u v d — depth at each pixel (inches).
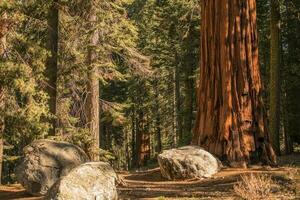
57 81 848.9
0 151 700.7
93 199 373.4
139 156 1649.9
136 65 919.0
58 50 826.8
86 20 803.4
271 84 895.7
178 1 1135.0
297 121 1038.4
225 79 629.3
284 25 1068.5
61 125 848.9
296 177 489.4
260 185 408.8
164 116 1838.1
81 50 845.8
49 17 762.2
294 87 1038.4
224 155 610.9
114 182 393.4
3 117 691.4
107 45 842.8
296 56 1042.7
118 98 1748.3
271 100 893.2
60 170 483.2
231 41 636.7
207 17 665.6
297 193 402.0
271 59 895.1
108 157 862.5
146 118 1692.9
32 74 689.6
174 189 493.7
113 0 863.1
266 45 1109.1
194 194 437.7
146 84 1542.8
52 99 757.3
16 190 538.0
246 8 644.7
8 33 677.3
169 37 1381.6
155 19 1354.6
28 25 769.6
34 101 698.8
